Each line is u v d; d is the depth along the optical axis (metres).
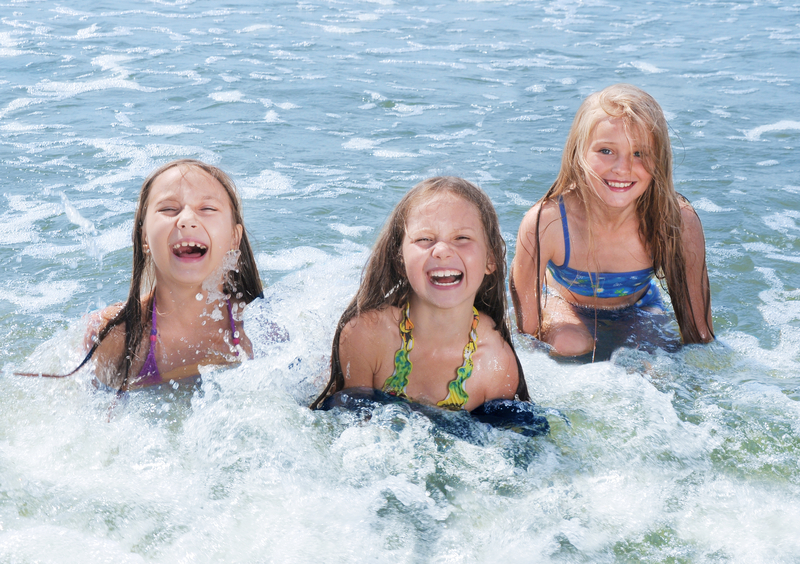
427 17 15.21
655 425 2.89
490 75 10.16
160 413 2.92
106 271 4.30
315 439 2.74
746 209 5.44
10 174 5.87
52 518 2.28
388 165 6.38
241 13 14.48
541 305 3.99
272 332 3.34
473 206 2.91
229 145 6.80
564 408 3.04
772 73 10.46
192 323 3.26
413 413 2.94
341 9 15.62
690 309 3.67
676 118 8.02
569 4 17.73
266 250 4.65
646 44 12.83
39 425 2.81
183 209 3.06
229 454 2.63
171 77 9.29
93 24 12.41
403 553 2.19
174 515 2.32
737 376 3.34
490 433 2.86
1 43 10.76
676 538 2.28
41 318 3.72
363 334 3.06
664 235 3.67
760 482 2.55
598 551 2.22
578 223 3.79
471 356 3.06
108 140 6.81
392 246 3.01
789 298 4.16
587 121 3.60
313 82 9.34
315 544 2.20
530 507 2.41
